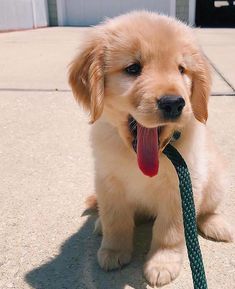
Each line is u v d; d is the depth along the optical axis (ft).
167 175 1.01
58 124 2.06
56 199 1.35
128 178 1.05
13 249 1.11
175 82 0.93
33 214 1.27
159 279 0.98
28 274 1.02
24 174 1.53
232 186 1.39
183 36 1.03
